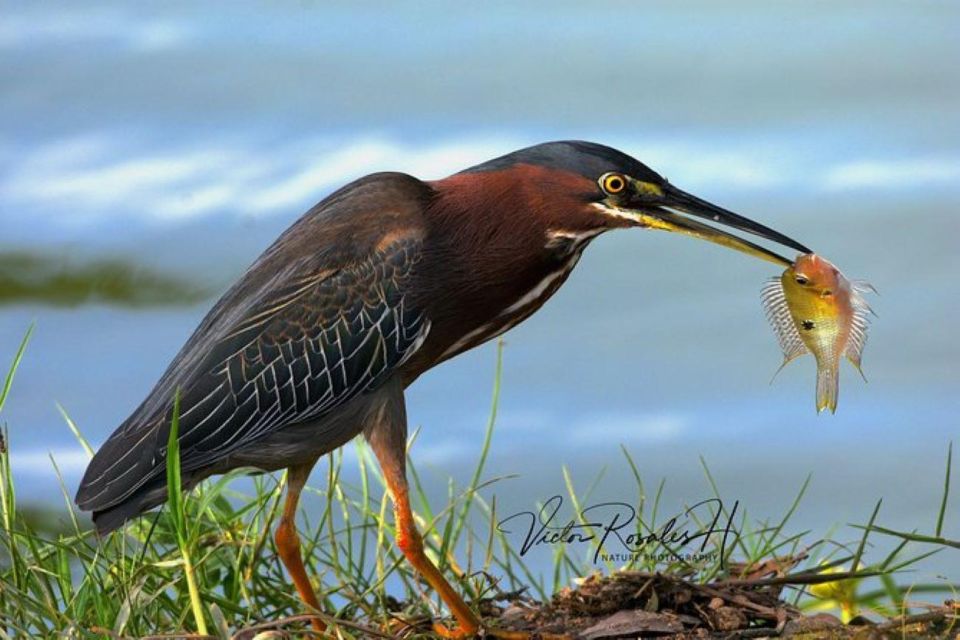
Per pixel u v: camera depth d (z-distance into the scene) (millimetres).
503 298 11406
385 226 11062
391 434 11055
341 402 10953
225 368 10859
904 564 10078
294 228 11406
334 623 9586
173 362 11297
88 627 9875
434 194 11328
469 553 11180
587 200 11336
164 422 10703
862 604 10727
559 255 11508
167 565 10125
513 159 11445
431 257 11102
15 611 10094
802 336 10633
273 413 10914
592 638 9914
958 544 9734
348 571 11109
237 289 11281
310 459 11062
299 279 11000
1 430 10977
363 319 10938
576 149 11406
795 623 9734
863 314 10594
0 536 10742
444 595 10375
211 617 10281
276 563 11219
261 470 11164
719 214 11445
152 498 10695
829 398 10562
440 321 11273
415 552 10461
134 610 9836
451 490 11867
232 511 11789
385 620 10250
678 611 10141
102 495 10641
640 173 11430
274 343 10906
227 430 10859
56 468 12234
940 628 9414
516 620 10516
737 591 10102
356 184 11398
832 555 11711
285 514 10773
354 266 10984
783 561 10578
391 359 10992
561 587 11312
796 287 10609
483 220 11250
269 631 9398
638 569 10961
